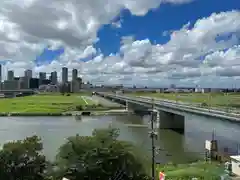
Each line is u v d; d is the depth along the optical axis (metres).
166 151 83.88
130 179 49.06
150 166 55.38
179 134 122.12
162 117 140.50
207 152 77.81
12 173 46.88
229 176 54.97
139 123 160.50
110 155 48.72
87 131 128.62
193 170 58.66
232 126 84.31
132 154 50.25
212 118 96.38
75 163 48.41
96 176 48.00
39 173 48.53
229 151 80.56
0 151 47.53
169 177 53.56
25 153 48.00
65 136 113.56
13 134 120.88
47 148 86.94
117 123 160.38
